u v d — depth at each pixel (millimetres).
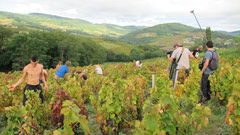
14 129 3977
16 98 6766
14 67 67125
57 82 8383
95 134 4867
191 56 7477
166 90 4312
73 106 3303
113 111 4465
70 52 80312
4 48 70688
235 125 3506
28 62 69375
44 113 4938
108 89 4684
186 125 3666
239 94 3363
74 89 6219
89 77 10406
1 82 10633
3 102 6660
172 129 3518
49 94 6637
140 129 2910
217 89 6328
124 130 4914
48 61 80125
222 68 6652
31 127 4227
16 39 69000
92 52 95812
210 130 4609
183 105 5875
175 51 7477
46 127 4906
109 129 4469
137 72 12070
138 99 5387
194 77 7492
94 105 5035
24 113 3875
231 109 3471
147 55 142375
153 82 6371
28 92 5078
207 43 6605
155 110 2930
